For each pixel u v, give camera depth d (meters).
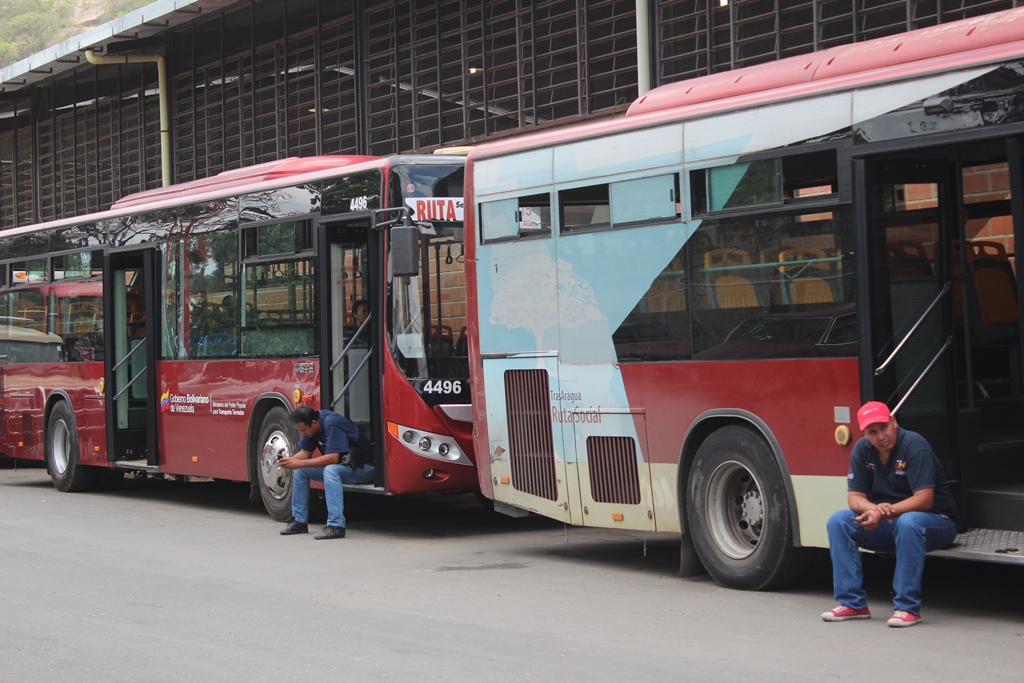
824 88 7.62
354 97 18.47
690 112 8.39
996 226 8.56
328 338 11.55
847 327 7.43
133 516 13.09
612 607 7.81
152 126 23.03
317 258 11.59
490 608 7.89
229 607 8.06
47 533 11.80
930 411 7.51
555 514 9.44
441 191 11.16
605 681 5.93
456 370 11.10
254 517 12.88
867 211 7.35
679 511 8.50
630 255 8.75
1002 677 5.79
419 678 6.10
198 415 13.27
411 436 10.89
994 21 7.18
